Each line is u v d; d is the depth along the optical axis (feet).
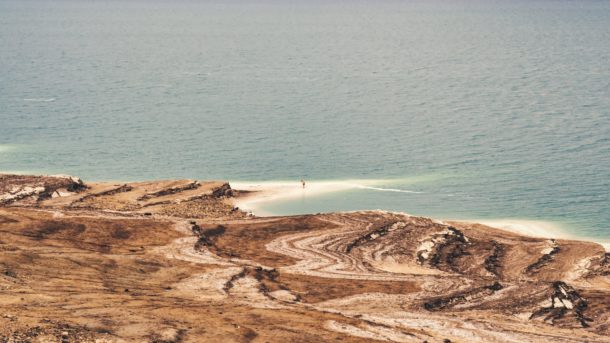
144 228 413.59
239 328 228.22
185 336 215.10
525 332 264.11
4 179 579.07
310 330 237.04
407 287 335.47
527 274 409.28
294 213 587.27
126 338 205.57
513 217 595.06
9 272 281.54
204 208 549.95
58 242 363.76
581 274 410.72
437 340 242.37
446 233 449.89
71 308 233.96
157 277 321.93
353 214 491.31
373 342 231.09
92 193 568.82
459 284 341.21
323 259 389.80
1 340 189.37
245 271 341.82
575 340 256.52
